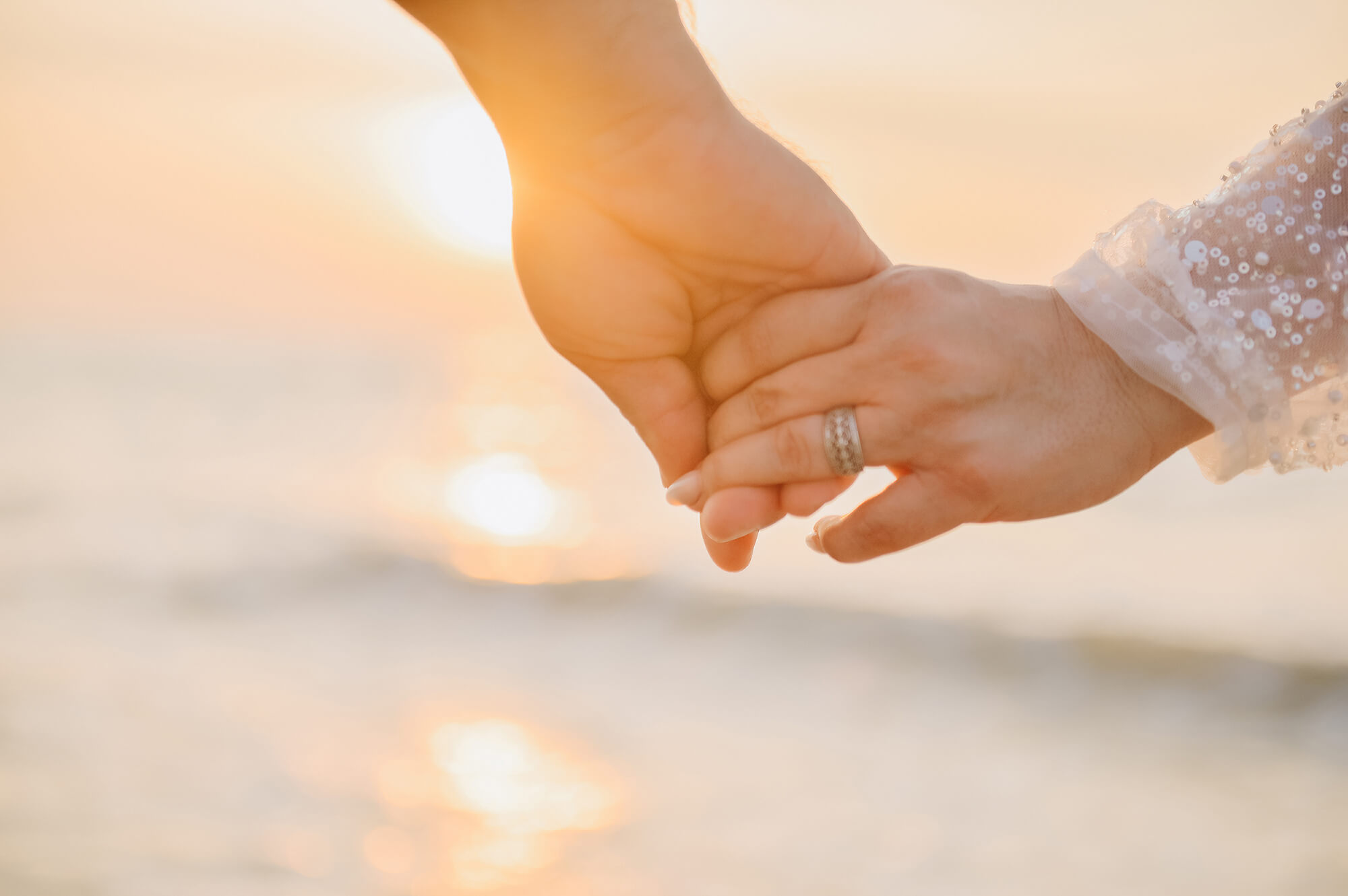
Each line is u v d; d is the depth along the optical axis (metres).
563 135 1.50
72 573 10.36
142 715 6.22
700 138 1.50
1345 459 1.53
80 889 4.17
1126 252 1.59
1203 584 9.81
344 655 8.18
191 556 11.26
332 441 22.72
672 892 4.48
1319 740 6.72
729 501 1.71
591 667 8.23
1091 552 10.89
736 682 7.85
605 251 1.59
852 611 9.46
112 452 19.22
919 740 6.58
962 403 1.57
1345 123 1.55
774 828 5.15
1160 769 6.16
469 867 4.61
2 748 5.58
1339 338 1.51
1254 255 1.53
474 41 1.44
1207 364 1.50
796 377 1.63
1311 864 4.87
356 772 5.61
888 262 1.66
